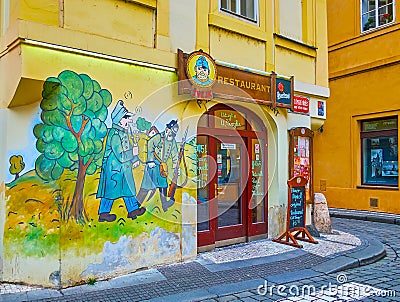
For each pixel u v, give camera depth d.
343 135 12.87
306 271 5.68
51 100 4.87
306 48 8.35
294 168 7.97
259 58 7.29
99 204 5.12
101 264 5.12
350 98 12.69
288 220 7.26
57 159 4.84
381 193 11.65
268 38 7.45
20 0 4.56
